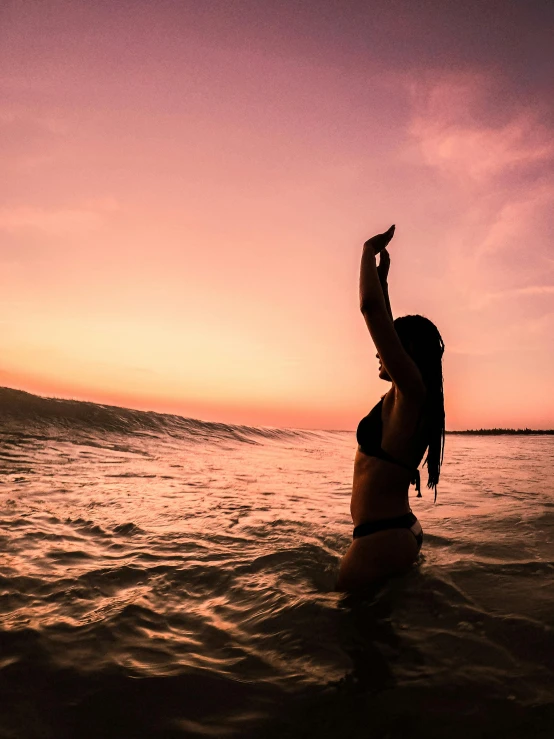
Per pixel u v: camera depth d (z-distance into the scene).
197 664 1.61
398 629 1.81
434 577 2.23
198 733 1.27
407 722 1.29
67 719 1.33
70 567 2.58
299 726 1.30
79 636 1.80
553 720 1.27
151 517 3.80
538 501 4.71
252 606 2.10
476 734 1.23
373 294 1.93
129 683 1.50
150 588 2.32
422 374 2.05
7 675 1.53
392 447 2.06
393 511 2.09
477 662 1.58
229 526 3.58
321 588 2.29
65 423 10.49
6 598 2.14
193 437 12.28
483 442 20.55
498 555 2.72
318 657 1.64
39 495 4.46
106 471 6.37
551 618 1.85
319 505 4.57
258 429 16.64
